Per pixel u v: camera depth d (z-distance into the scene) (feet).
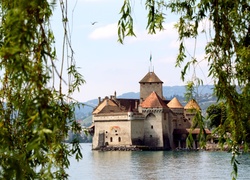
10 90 39.55
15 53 28.19
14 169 32.19
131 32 45.80
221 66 51.11
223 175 380.58
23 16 28.91
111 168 481.87
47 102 29.63
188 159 609.83
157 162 562.66
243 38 52.47
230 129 51.88
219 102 52.29
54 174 43.01
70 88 48.21
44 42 31.86
